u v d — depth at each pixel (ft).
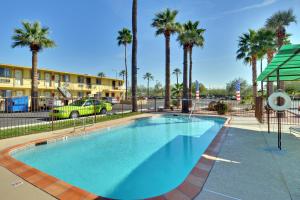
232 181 10.73
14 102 49.37
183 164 17.30
